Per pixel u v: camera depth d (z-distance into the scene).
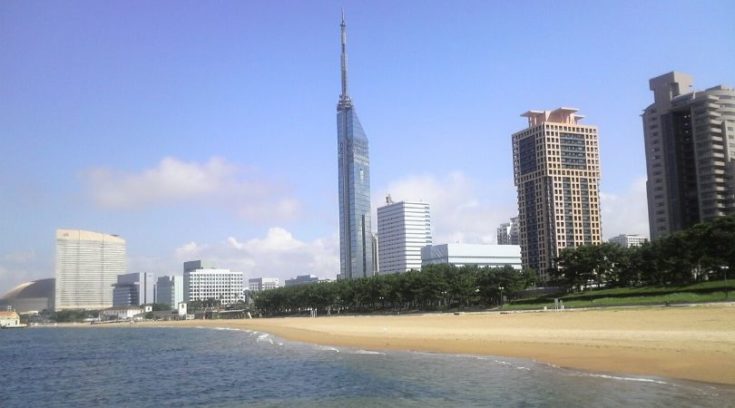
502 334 81.69
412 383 46.81
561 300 140.75
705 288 114.12
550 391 38.84
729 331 60.47
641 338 62.06
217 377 58.75
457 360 60.00
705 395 34.09
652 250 147.88
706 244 131.12
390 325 125.75
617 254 160.50
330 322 165.38
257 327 182.00
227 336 143.12
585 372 45.59
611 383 39.97
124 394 50.72
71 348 125.31
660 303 111.81
